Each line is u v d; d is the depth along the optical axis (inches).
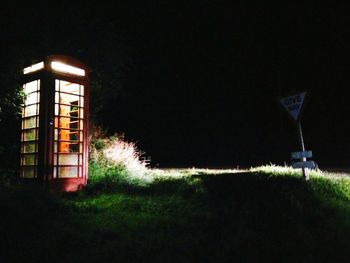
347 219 315.9
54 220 280.5
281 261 218.2
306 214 323.9
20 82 418.3
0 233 236.8
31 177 391.9
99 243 236.7
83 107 421.4
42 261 204.1
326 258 226.4
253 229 280.5
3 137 431.5
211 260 212.7
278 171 533.6
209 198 376.5
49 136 381.1
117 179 430.3
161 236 252.1
